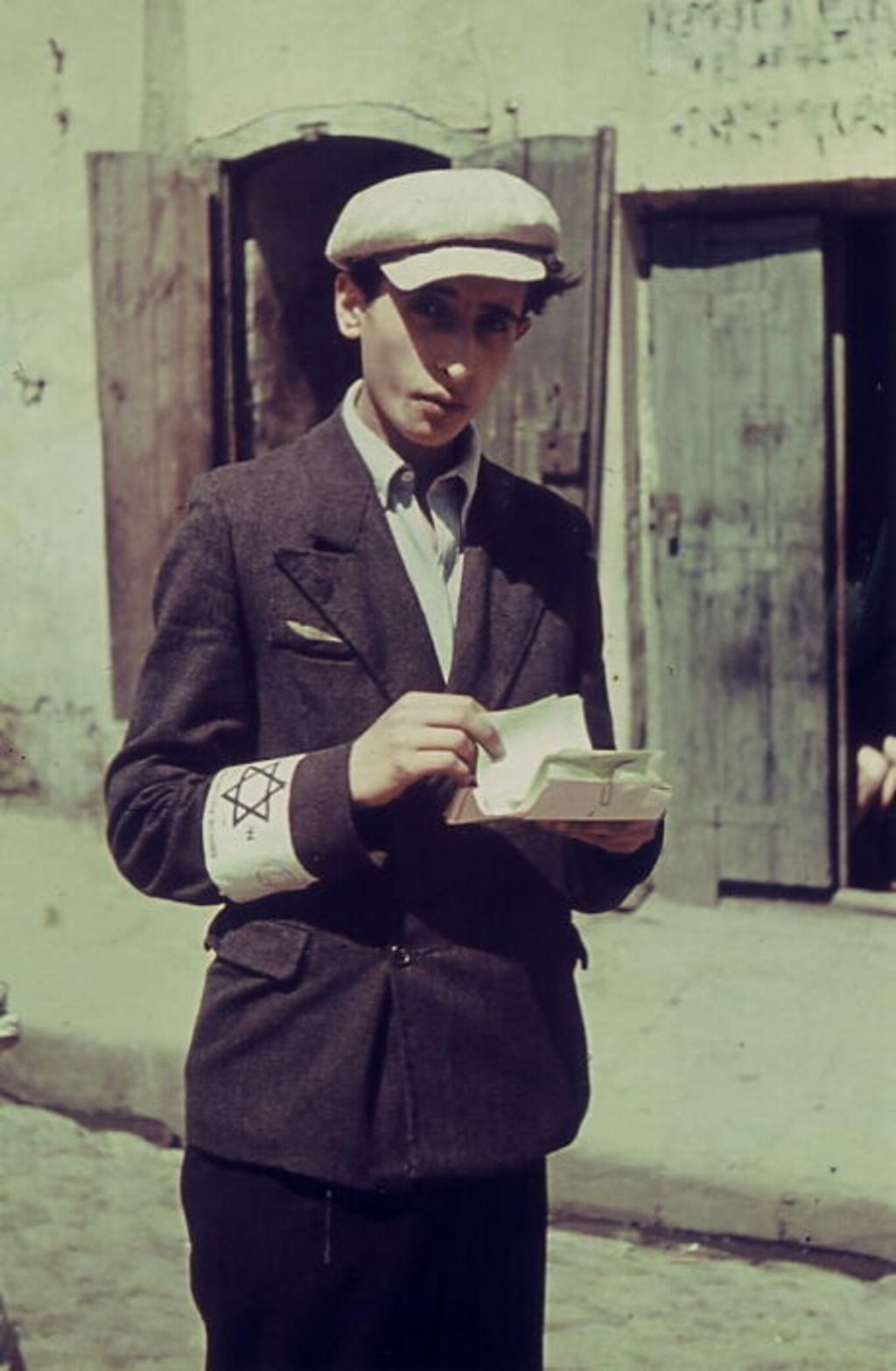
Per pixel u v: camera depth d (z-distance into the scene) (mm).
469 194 2438
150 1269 4891
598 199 6754
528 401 6910
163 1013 5969
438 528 2588
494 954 2502
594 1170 5113
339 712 2508
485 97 6980
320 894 2482
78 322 7781
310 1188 2469
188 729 2496
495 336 2492
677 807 6867
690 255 6758
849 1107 5281
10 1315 4629
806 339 6621
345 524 2537
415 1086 2459
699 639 6840
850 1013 5883
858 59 6391
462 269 2395
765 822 6758
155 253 7539
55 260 7793
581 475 6879
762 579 6730
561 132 6855
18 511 7930
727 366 6734
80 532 7844
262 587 2512
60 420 7852
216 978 2543
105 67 7645
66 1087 5828
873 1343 4473
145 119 7602
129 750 2514
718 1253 4945
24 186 7820
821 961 6301
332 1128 2438
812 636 6684
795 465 6668
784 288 6633
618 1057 5625
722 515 6781
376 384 2512
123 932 6652
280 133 7340
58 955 6461
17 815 7918
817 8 6430
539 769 2316
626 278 6840
